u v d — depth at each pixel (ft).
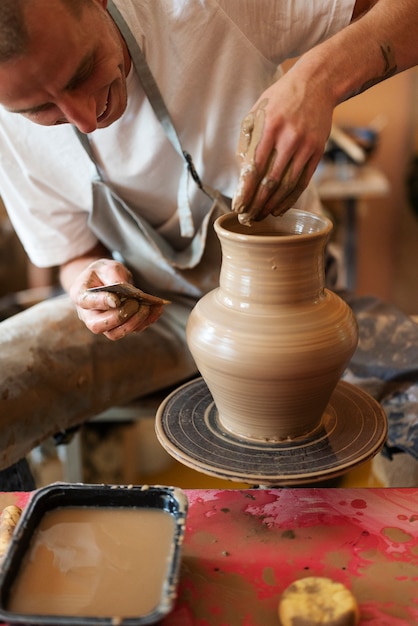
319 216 3.83
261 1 4.61
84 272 4.75
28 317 5.56
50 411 5.25
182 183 5.20
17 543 3.09
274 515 3.70
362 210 12.58
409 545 3.46
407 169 12.32
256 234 4.01
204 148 5.06
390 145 12.25
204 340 3.73
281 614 3.00
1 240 10.72
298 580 3.19
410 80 11.78
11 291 10.98
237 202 3.52
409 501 3.77
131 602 2.98
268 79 5.03
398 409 4.96
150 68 4.69
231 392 3.73
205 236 5.27
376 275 12.88
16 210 5.73
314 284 3.70
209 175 5.22
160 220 5.66
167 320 5.92
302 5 4.65
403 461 5.49
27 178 5.43
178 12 4.54
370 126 12.09
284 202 3.66
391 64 4.09
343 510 3.72
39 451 7.61
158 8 4.54
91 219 5.53
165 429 4.00
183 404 4.23
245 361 3.56
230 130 5.02
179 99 4.83
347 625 2.91
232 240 3.58
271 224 4.02
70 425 5.47
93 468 7.50
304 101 3.62
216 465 3.65
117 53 3.75
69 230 5.82
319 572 3.31
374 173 10.56
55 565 3.14
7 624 2.89
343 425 3.99
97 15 3.54
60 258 5.92
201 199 5.37
